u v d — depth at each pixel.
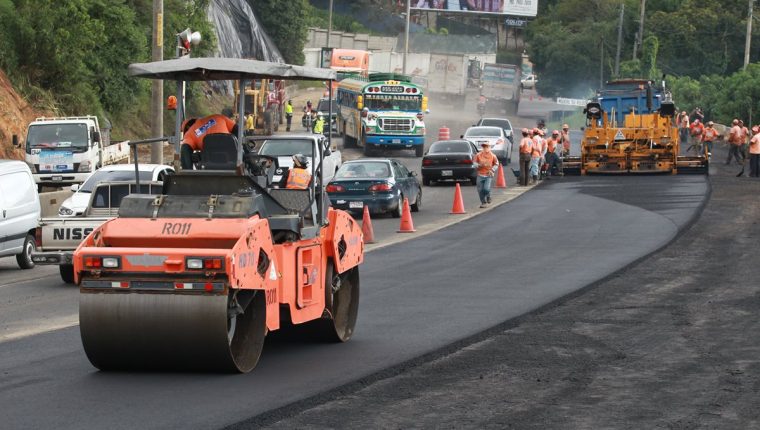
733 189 50.47
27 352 17.36
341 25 170.75
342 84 88.06
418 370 15.55
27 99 61.09
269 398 13.79
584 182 57.94
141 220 15.32
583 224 38.28
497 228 38.25
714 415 12.73
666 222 37.69
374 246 33.56
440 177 58.50
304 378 15.04
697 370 15.27
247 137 16.48
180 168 16.28
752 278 24.81
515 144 97.62
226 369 15.20
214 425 12.43
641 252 30.14
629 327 18.88
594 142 62.19
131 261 14.78
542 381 14.68
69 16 65.31
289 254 16.23
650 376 14.91
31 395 14.07
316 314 17.17
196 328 14.67
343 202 43.75
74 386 14.60
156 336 14.80
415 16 189.75
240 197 15.34
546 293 23.19
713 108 116.62
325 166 52.28
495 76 139.62
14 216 30.94
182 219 15.24
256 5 135.62
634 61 134.50
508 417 12.72
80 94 66.00
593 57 162.25
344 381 14.80
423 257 30.55
